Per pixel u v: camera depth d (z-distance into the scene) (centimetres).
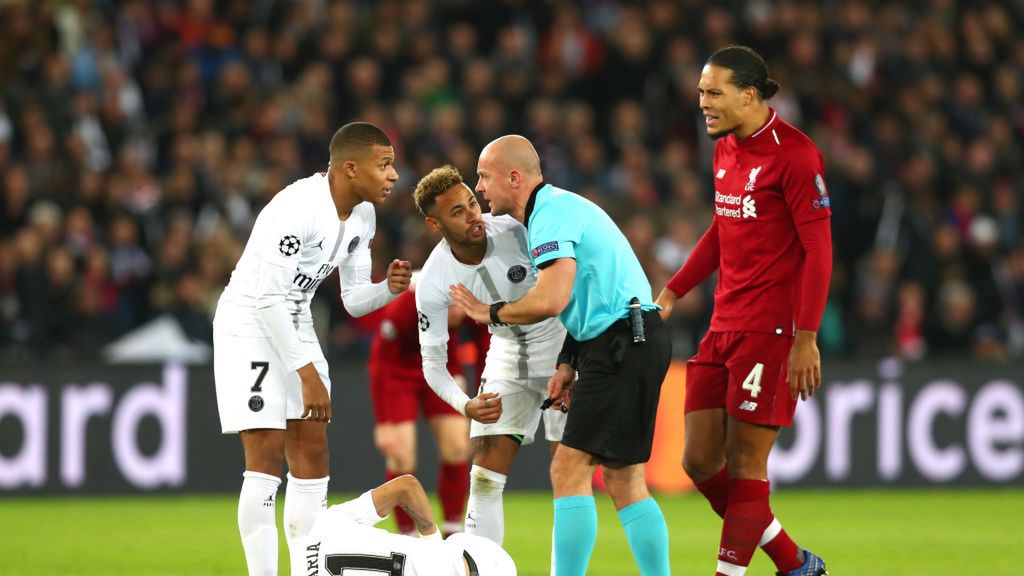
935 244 5075
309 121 5125
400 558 1852
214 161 4897
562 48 5734
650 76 5638
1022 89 6062
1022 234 5388
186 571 2764
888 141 5538
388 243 4566
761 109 2147
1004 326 4950
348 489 4112
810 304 2078
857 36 5919
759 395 2141
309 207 2148
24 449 4044
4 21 5306
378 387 3008
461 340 3053
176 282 4456
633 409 2081
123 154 4872
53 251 4375
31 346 4312
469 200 2169
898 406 4338
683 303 4450
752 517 2138
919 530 3481
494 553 1859
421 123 5166
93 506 3925
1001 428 4353
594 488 4350
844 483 4316
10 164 4744
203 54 5512
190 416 4100
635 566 2856
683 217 5000
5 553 3000
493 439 2347
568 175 5200
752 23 5784
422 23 5666
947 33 6144
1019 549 3150
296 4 5653
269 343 2167
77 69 5272
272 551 2152
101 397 4072
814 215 2097
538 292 2033
